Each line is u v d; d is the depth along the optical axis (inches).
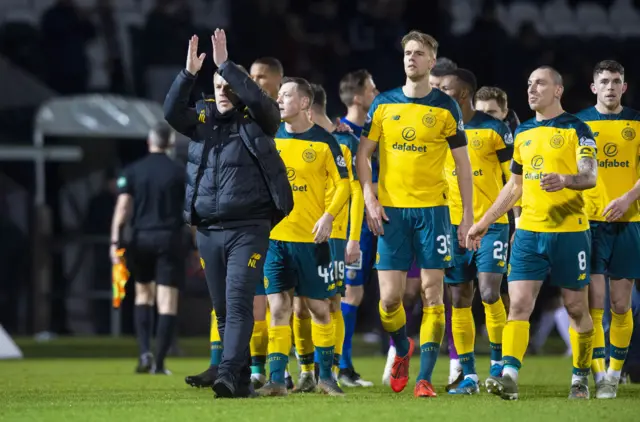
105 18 2294.5
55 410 652.1
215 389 722.8
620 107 859.4
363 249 987.3
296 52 2267.5
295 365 1228.5
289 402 701.3
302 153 808.9
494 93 963.3
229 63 723.4
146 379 1067.9
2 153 1867.6
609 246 842.2
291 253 795.4
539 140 773.3
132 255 1172.5
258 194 727.1
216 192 727.7
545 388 912.3
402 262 808.9
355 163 858.1
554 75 775.7
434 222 802.2
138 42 2329.0
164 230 1163.3
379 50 2297.0
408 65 804.0
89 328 1935.3
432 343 800.9
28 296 1940.2
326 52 2279.8
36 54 2223.2
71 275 1918.1
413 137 804.6
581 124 767.7
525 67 2247.8
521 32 2272.4
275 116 729.0
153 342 1752.0
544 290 1717.5
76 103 1916.8
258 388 844.6
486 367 1263.5
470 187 813.2
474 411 636.1
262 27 2260.1
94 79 2297.0
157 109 1957.4
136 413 621.0
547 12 2529.5
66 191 1993.1
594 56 2390.5
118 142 2009.1
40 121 1887.3
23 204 1973.4
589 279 775.7
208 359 1480.1
